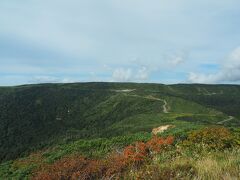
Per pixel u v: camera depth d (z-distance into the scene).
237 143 11.99
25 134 188.75
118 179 9.00
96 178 11.22
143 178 7.91
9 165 27.39
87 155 20.91
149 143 13.48
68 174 13.37
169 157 10.76
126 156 11.52
